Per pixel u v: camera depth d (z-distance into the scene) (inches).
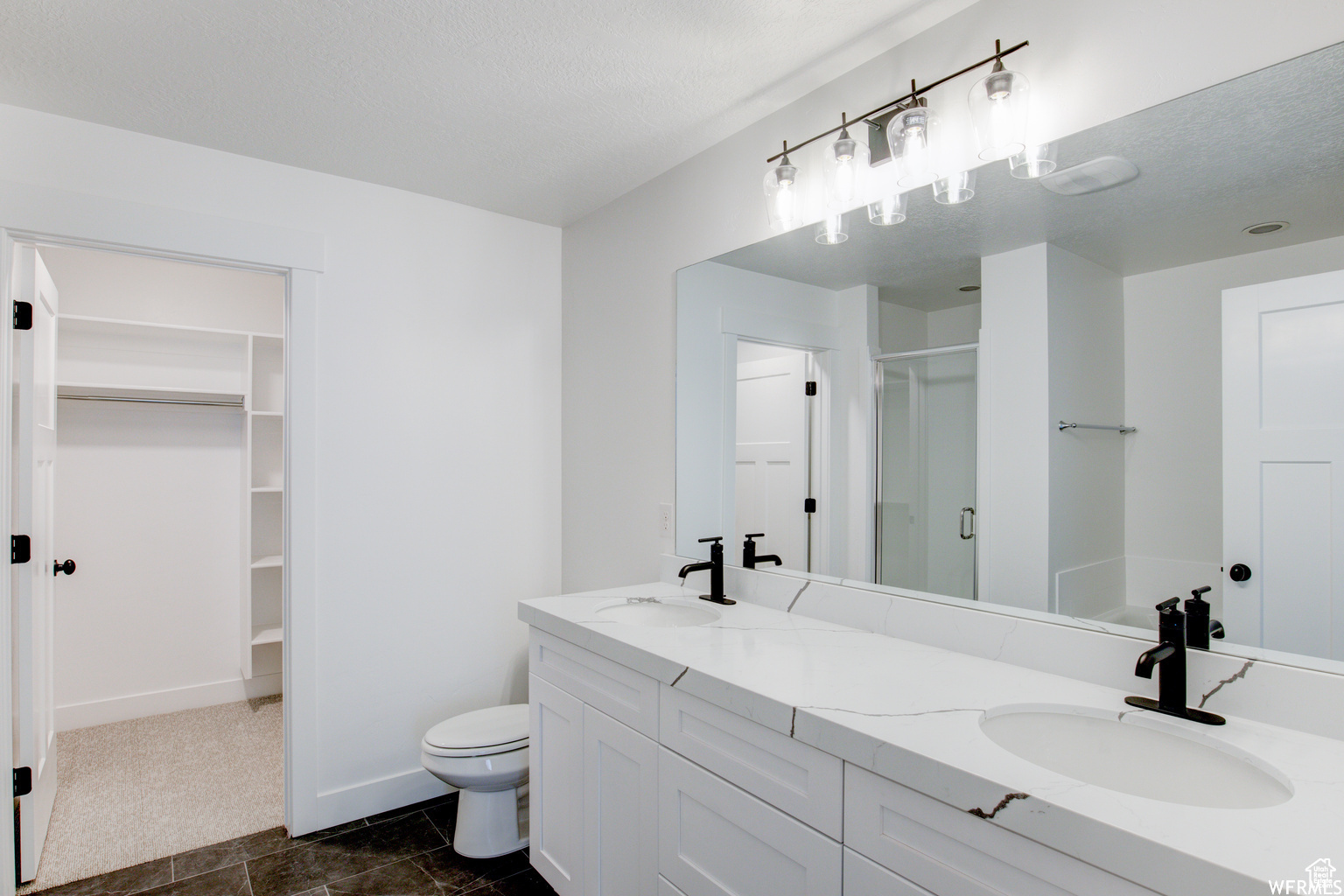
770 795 48.9
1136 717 45.2
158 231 81.6
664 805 59.3
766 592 79.7
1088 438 53.6
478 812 86.4
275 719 129.4
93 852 85.9
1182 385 48.9
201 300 134.9
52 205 75.5
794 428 77.0
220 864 83.8
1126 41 51.3
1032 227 56.9
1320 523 42.8
